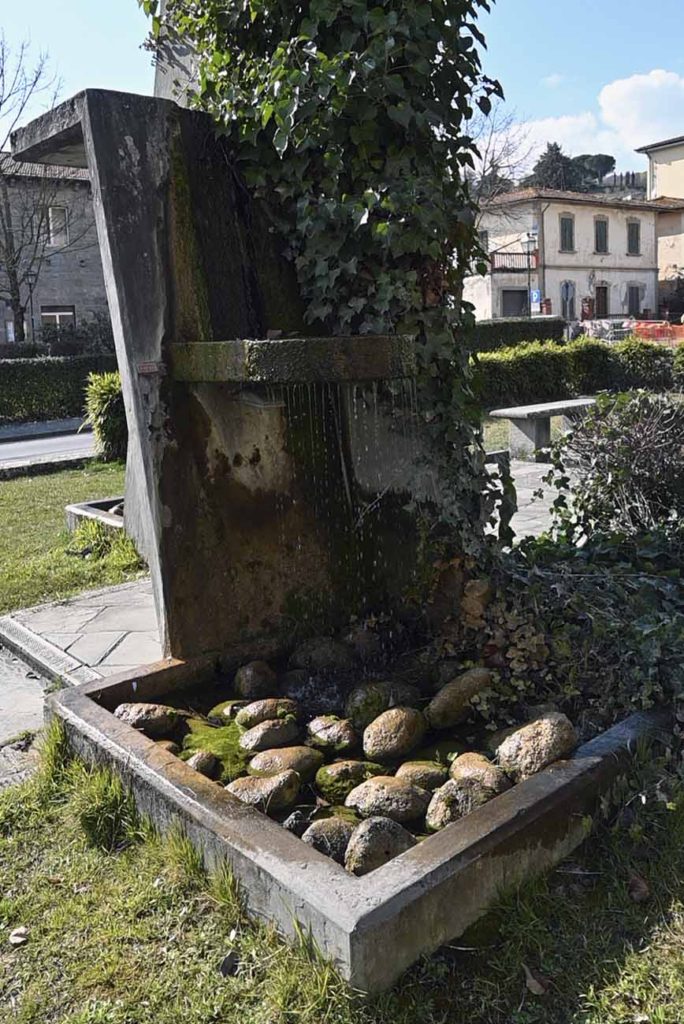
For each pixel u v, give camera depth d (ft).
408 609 12.69
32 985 6.57
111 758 8.82
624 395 16.30
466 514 12.07
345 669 11.43
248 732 9.54
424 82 10.94
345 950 6.07
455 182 11.95
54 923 7.23
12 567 18.51
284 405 11.80
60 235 86.33
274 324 11.90
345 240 11.19
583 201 123.44
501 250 121.39
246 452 11.55
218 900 7.23
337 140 10.77
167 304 10.78
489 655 10.75
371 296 11.39
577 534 16.42
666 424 15.88
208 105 11.51
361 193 11.09
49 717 10.11
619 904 7.09
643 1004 6.11
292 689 10.92
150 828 8.27
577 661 10.17
